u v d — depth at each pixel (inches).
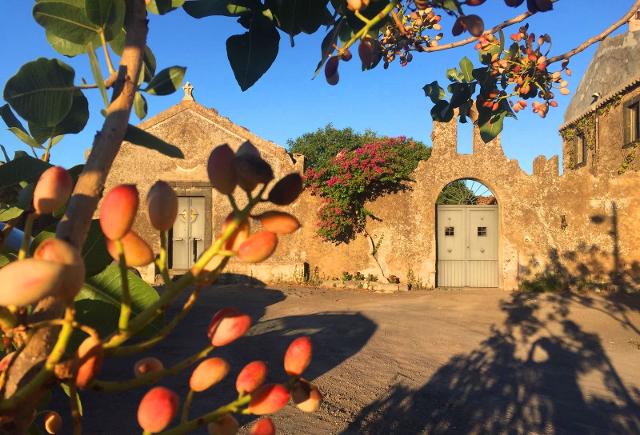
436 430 176.9
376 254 573.6
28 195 34.5
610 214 541.6
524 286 545.6
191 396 23.3
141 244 21.3
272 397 23.2
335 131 1255.5
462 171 566.3
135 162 581.9
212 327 24.1
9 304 13.8
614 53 720.3
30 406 20.4
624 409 199.6
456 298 490.9
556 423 184.9
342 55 45.1
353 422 181.3
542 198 555.5
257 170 21.0
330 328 343.3
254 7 50.5
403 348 294.5
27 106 29.7
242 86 51.9
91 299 35.0
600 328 359.9
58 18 29.5
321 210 567.2
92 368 19.8
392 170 559.8
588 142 640.4
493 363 265.9
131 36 29.2
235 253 21.1
